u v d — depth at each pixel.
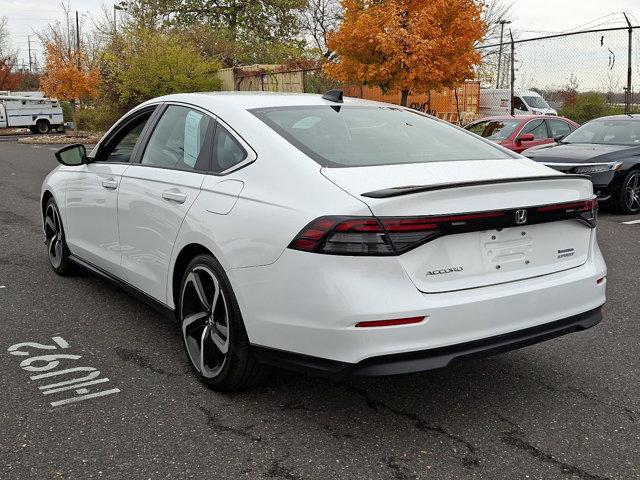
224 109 3.70
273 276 2.93
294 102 3.86
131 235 4.14
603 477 2.72
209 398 3.41
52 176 5.57
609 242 7.58
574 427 3.15
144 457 2.83
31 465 2.76
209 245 3.30
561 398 3.46
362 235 2.71
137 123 4.52
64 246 5.45
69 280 5.62
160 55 27.80
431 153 3.49
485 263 2.96
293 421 3.17
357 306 2.69
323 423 3.16
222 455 2.86
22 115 36.53
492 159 3.57
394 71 14.40
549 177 3.07
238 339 3.22
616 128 10.48
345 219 2.73
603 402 3.43
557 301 3.13
